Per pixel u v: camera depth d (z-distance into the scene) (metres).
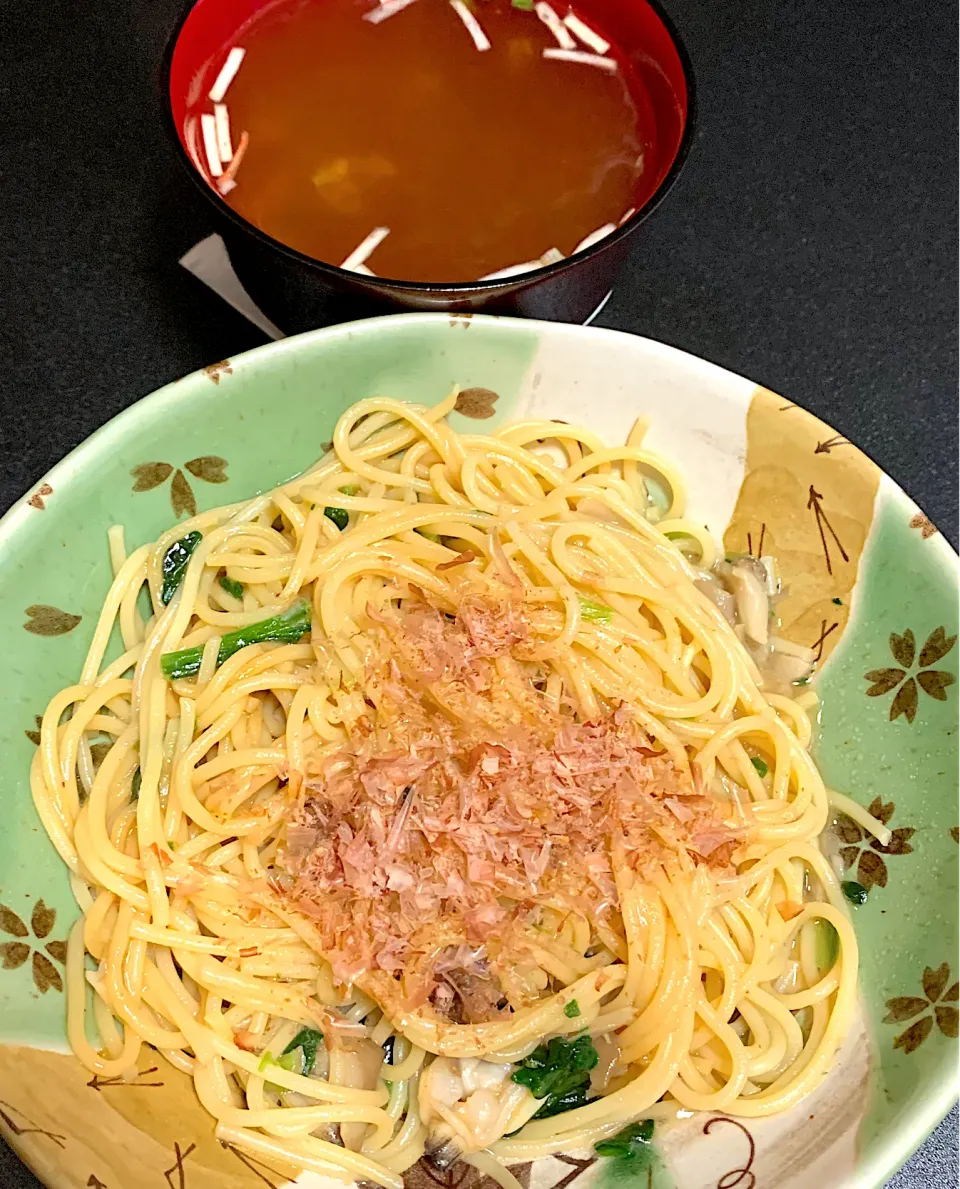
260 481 0.24
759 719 0.23
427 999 0.20
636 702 0.23
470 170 0.24
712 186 0.32
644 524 0.24
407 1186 0.20
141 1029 0.20
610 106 0.25
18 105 0.32
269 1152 0.19
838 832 0.23
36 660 0.21
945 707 0.21
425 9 0.25
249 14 0.25
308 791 0.21
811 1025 0.21
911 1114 0.18
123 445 0.21
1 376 0.27
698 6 0.36
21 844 0.20
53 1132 0.18
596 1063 0.21
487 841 0.20
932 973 0.19
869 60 0.35
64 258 0.29
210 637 0.23
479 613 0.22
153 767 0.21
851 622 0.23
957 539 0.27
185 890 0.20
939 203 0.32
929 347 0.29
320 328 0.23
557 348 0.23
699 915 0.21
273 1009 0.20
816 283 0.30
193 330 0.28
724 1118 0.20
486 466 0.24
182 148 0.22
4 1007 0.19
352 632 0.23
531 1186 0.20
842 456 0.22
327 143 0.24
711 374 0.23
